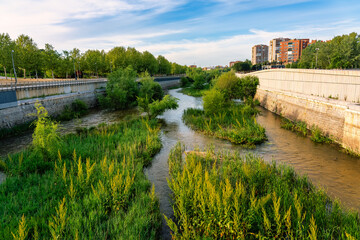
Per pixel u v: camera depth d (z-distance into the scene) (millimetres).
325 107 23906
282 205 10578
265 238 8914
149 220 10641
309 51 87750
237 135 23375
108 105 43031
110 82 47219
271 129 27469
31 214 10703
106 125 29109
